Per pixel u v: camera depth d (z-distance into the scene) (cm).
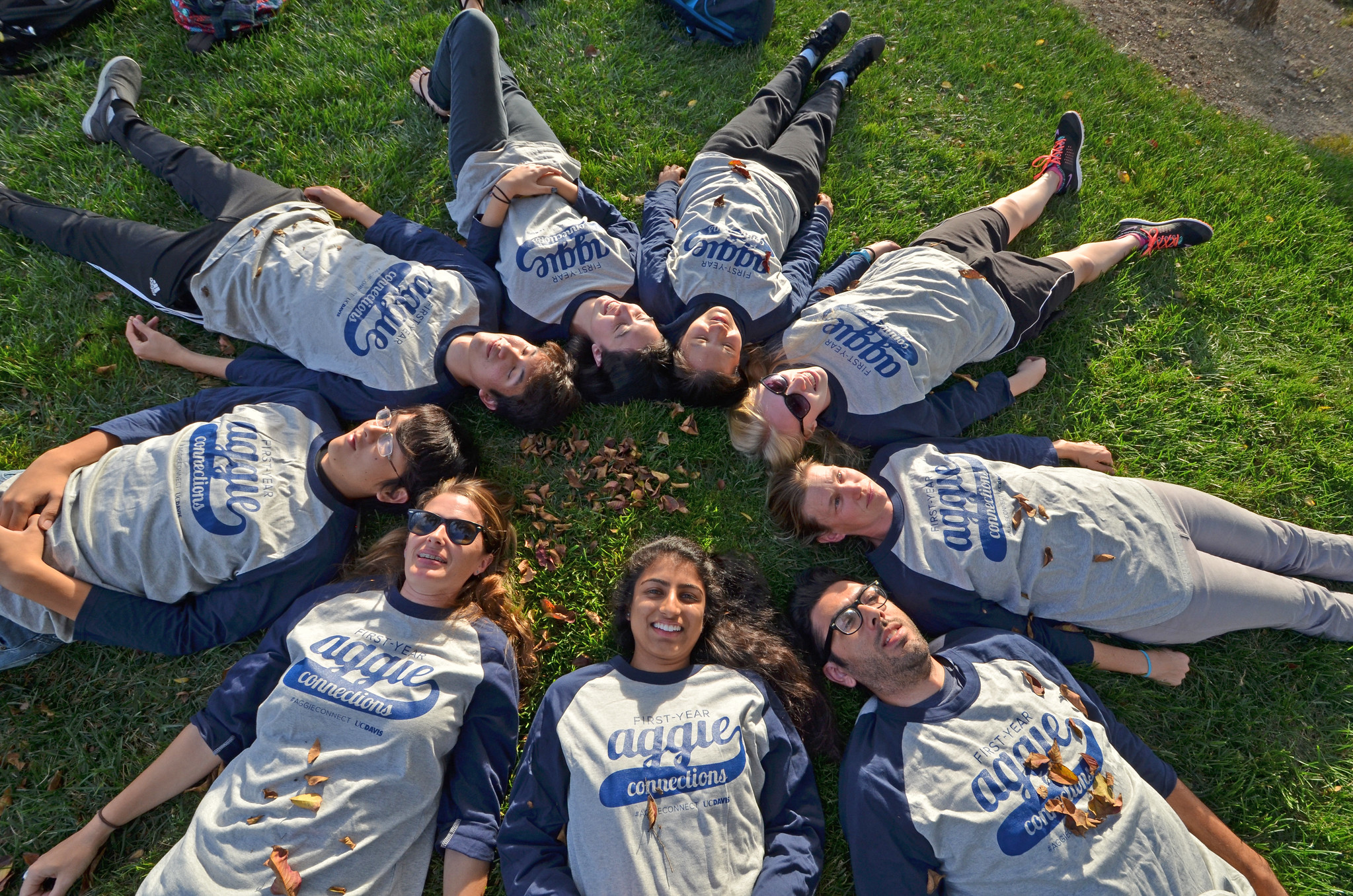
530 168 330
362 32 393
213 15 375
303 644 254
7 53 364
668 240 339
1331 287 385
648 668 265
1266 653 309
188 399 298
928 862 238
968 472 294
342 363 301
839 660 272
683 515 319
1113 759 250
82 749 276
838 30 402
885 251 359
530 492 318
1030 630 285
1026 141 405
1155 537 287
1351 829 281
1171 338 365
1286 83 472
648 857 225
